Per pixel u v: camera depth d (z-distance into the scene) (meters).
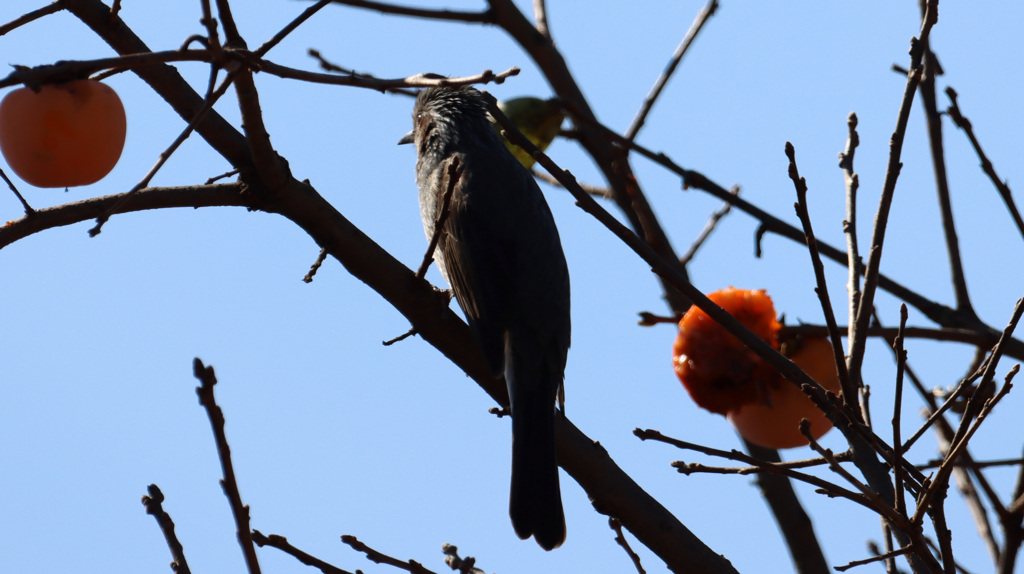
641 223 12.23
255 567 5.95
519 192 10.64
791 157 7.07
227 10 6.98
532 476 9.03
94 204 7.62
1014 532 7.77
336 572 7.37
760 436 8.55
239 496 5.97
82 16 7.66
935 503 6.88
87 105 6.73
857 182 8.63
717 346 8.40
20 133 6.64
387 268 8.87
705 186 10.39
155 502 6.65
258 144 7.93
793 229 10.28
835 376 8.45
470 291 10.16
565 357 10.20
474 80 6.36
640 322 9.09
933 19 8.27
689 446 7.30
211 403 5.88
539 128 10.75
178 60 6.44
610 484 8.70
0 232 7.27
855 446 7.86
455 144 11.25
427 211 11.09
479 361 9.58
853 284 8.26
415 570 7.58
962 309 10.34
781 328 8.48
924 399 9.27
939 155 10.64
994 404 6.71
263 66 6.52
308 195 8.48
